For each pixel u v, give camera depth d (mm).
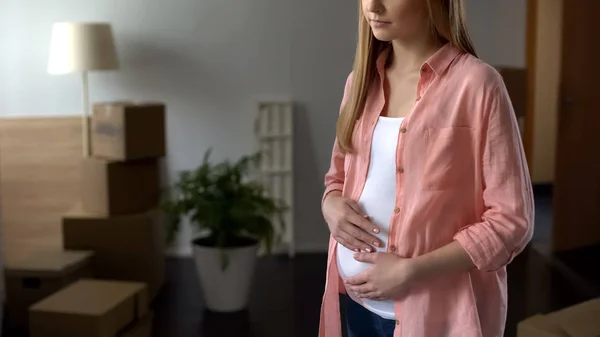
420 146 1197
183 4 4043
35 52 4031
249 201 3229
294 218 4281
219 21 4078
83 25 3562
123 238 3426
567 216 4254
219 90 4137
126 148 3393
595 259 4090
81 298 2664
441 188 1187
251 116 4160
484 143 1162
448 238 1205
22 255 3980
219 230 3283
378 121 1295
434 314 1215
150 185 3607
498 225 1142
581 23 4117
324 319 1480
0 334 2879
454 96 1182
